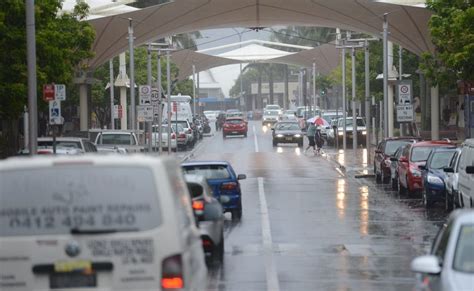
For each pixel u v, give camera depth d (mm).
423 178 66500
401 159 76250
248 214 62375
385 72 108062
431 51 129750
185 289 19969
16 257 19875
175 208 20219
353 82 139000
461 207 56531
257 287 34219
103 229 19906
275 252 44219
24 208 19984
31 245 19859
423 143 75438
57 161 20109
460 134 127750
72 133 113500
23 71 66438
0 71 65750
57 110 63406
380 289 33531
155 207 19938
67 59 80375
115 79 161500
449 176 61375
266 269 38781
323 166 115375
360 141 163500
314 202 70875
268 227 54812
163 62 193500
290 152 148625
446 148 67188
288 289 33781
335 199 73375
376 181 91562
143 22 128125
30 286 19891
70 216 19953
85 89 128875
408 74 150625
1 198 20031
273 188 84312
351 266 39500
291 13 139875
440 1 81438
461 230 21797
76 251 19781
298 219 59156
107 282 19875
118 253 19812
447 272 20672
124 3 123625
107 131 98812
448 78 88750
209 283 35188
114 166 20062
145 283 19812
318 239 49094
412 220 58125
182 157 130375
